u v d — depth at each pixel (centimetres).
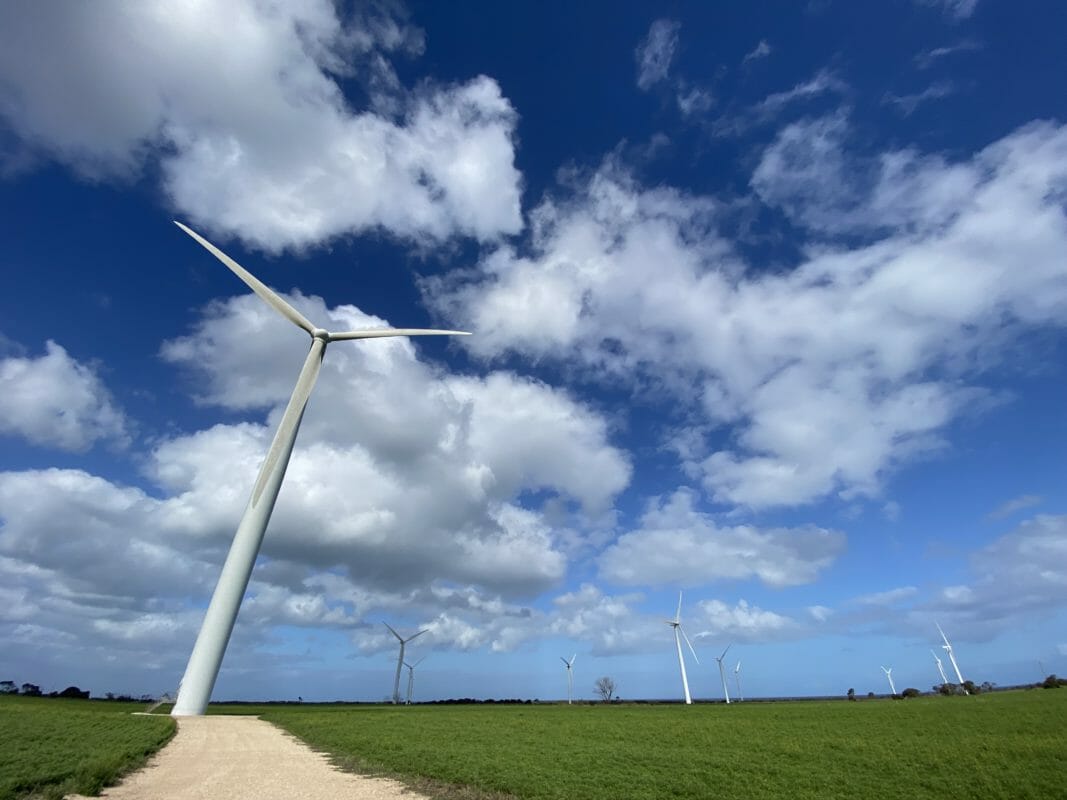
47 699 11331
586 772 2550
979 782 2414
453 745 3462
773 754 3291
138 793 1869
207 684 5722
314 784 2097
